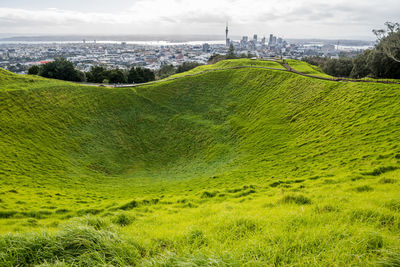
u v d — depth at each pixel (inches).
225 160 1781.5
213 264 219.1
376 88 1715.1
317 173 1010.1
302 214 421.1
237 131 2239.2
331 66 4392.2
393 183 652.7
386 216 357.4
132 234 395.2
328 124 1632.6
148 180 1644.9
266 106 2447.1
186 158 2064.5
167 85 3235.7
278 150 1577.3
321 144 1407.5
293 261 246.4
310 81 2379.4
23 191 1111.0
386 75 3024.1
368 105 1577.3
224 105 2817.4
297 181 954.1
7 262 253.6
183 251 288.4
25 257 267.4
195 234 348.8
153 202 893.8
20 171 1384.1
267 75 2979.8
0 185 1147.9
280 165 1291.8
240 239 327.0
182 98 3048.7
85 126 2251.5
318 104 1984.5
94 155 1941.4
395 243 268.4
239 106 2709.2
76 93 2603.3
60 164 1652.3
